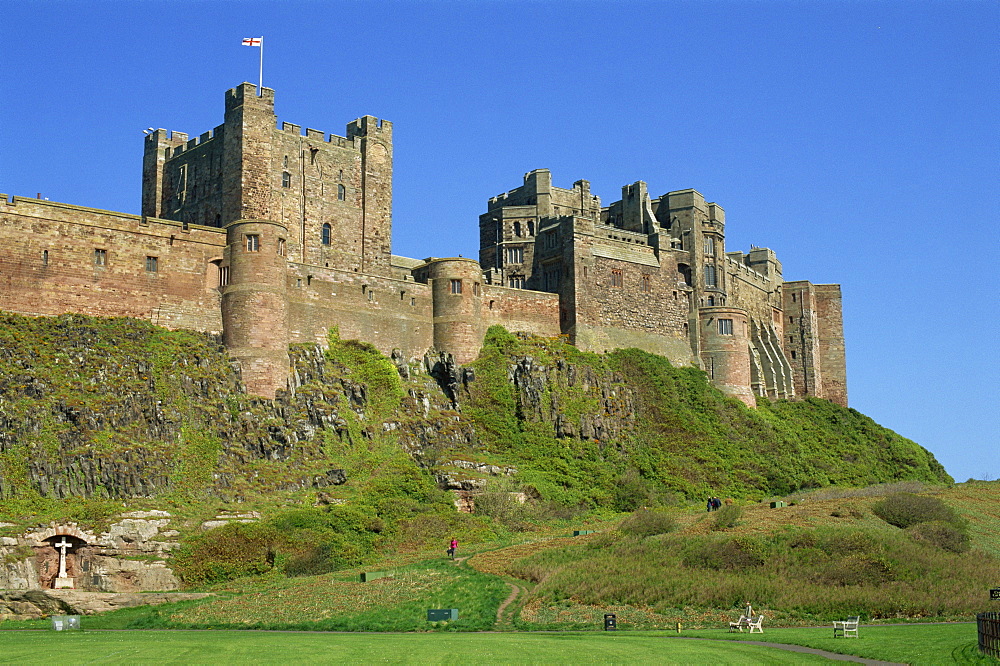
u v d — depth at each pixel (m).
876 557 74.19
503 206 149.00
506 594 71.31
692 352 141.88
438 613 65.81
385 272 125.75
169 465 88.12
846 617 65.75
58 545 78.12
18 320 92.69
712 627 63.09
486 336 123.31
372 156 126.38
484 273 143.25
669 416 127.00
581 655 49.59
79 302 96.94
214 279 104.50
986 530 87.69
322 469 96.75
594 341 131.50
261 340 101.69
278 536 83.94
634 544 80.19
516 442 112.94
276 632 63.72
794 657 48.81
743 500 116.81
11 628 69.06
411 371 115.50
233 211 112.94
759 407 147.50
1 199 94.56
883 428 161.12
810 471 134.00
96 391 89.69
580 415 118.69
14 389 86.00
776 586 70.31
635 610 67.44
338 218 122.06
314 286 109.94
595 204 153.12
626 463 116.81
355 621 66.31
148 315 100.19
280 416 99.19
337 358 109.12
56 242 96.69
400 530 91.19
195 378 96.50
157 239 102.00
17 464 81.81
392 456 103.44
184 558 80.00
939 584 71.12
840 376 175.38
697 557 75.75
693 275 144.62
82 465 83.62
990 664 43.09
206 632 63.94
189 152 121.44
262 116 115.19
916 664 46.09
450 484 101.06
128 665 48.03
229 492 89.19
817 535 79.19
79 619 69.88
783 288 176.75
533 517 100.06
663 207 148.88
